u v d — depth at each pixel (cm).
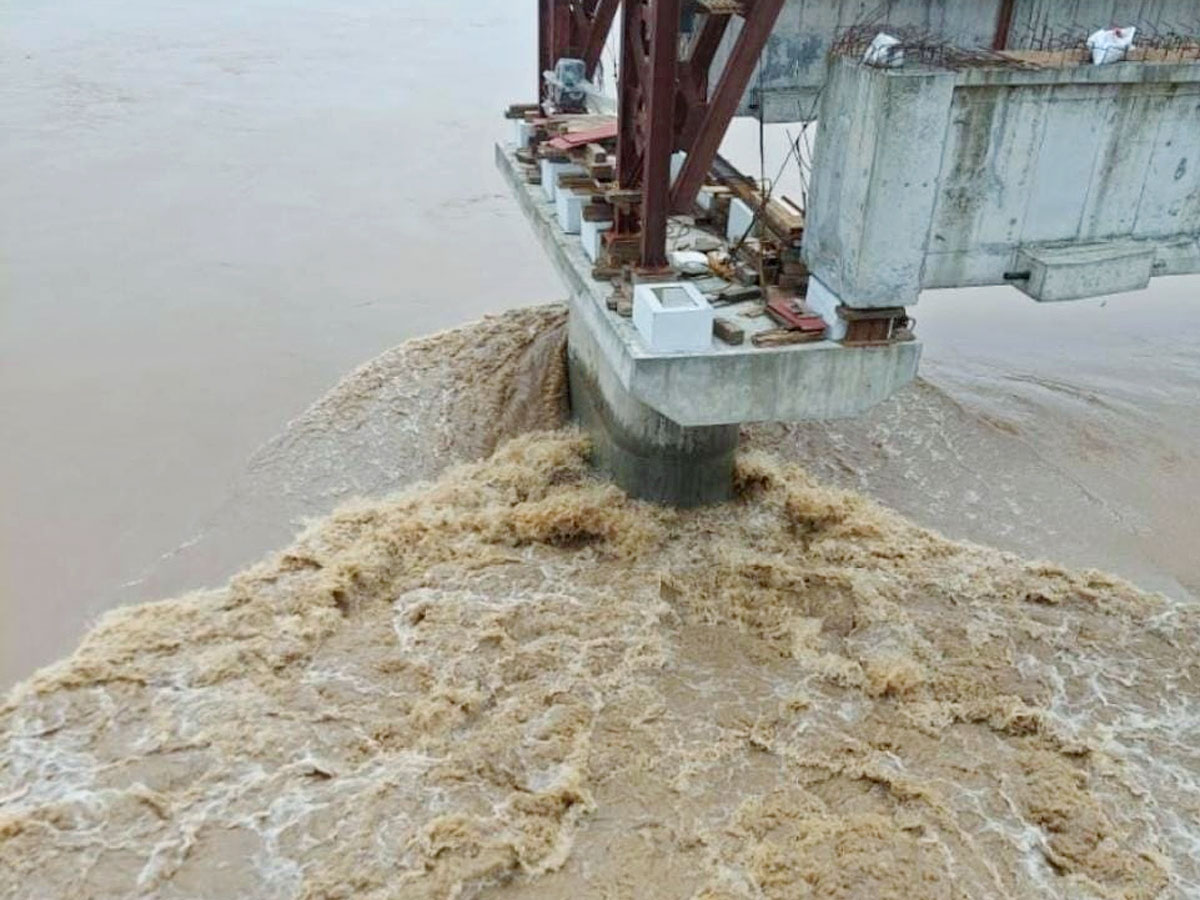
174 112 2636
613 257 1116
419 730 937
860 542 1205
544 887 812
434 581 1125
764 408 972
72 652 1018
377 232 2002
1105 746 953
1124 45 898
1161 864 845
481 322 1669
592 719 958
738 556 1173
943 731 965
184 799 864
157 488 1261
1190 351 1717
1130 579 1179
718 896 805
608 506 1223
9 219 1966
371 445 1361
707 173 1081
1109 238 978
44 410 1393
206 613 1063
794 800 888
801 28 1548
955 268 959
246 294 1738
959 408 1511
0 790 867
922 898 808
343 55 3262
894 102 816
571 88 1561
